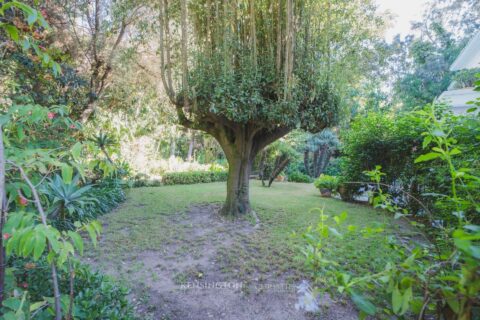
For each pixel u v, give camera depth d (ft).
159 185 30.30
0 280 3.11
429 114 3.29
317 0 14.89
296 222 15.69
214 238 13.20
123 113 27.99
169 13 15.57
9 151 3.79
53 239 2.63
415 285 2.40
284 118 13.79
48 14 15.66
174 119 24.89
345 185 22.85
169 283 9.18
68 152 4.15
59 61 15.64
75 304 4.68
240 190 17.16
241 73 14.12
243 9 14.80
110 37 20.80
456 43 44.70
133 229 14.39
